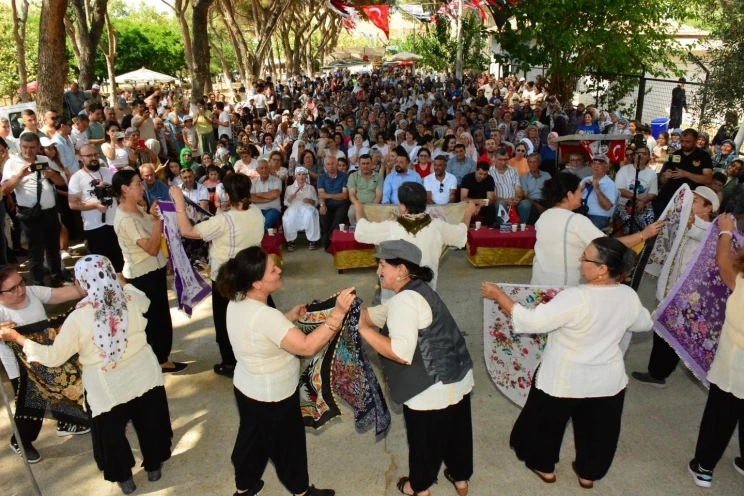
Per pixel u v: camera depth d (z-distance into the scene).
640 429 4.40
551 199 4.13
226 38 54.19
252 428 3.35
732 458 4.09
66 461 4.18
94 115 11.07
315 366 3.42
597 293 3.17
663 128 15.01
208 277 5.62
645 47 17.45
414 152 10.87
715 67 9.18
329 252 8.03
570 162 8.28
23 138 6.34
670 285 4.82
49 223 6.70
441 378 3.12
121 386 3.51
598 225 7.41
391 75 40.72
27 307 3.81
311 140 13.08
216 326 5.06
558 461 3.80
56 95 11.14
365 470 4.04
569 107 17.98
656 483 3.83
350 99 25.75
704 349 4.12
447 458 3.54
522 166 8.96
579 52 18.30
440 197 8.41
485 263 7.76
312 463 4.12
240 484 3.52
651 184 7.63
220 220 4.54
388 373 3.22
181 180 8.57
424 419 3.17
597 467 3.54
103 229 6.21
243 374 3.26
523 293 3.85
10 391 5.14
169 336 5.20
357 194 8.57
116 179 4.55
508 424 4.49
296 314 3.46
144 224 4.76
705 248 4.05
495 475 3.93
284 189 9.23
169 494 3.82
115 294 3.41
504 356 4.20
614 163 9.27
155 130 11.75
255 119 18.06
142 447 3.82
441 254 4.79
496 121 14.38
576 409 3.47
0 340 3.43
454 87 22.50
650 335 5.88
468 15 25.16
